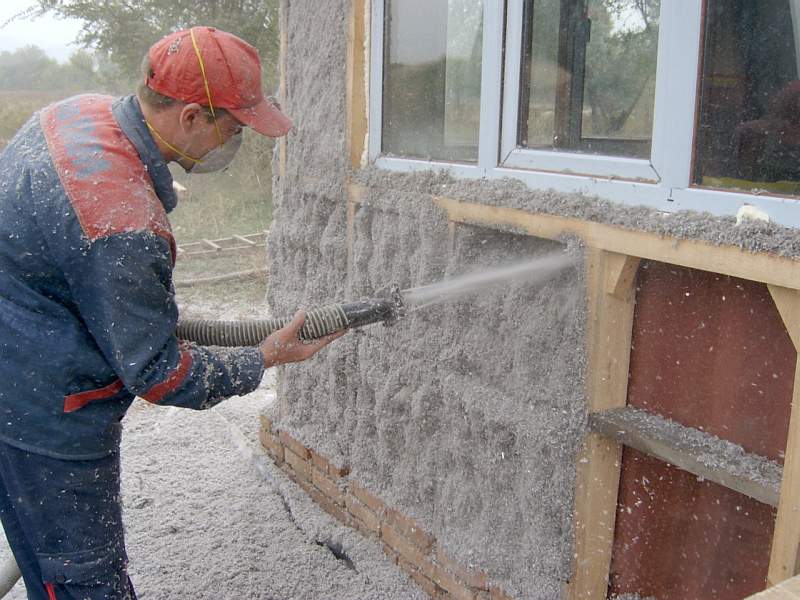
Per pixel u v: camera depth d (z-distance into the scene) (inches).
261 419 169.8
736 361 75.9
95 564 90.5
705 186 74.0
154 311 80.9
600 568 92.7
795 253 63.7
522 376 97.0
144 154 82.1
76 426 85.9
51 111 84.6
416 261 113.8
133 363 79.7
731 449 75.9
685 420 82.1
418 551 120.0
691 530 84.0
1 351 82.8
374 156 125.2
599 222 83.3
